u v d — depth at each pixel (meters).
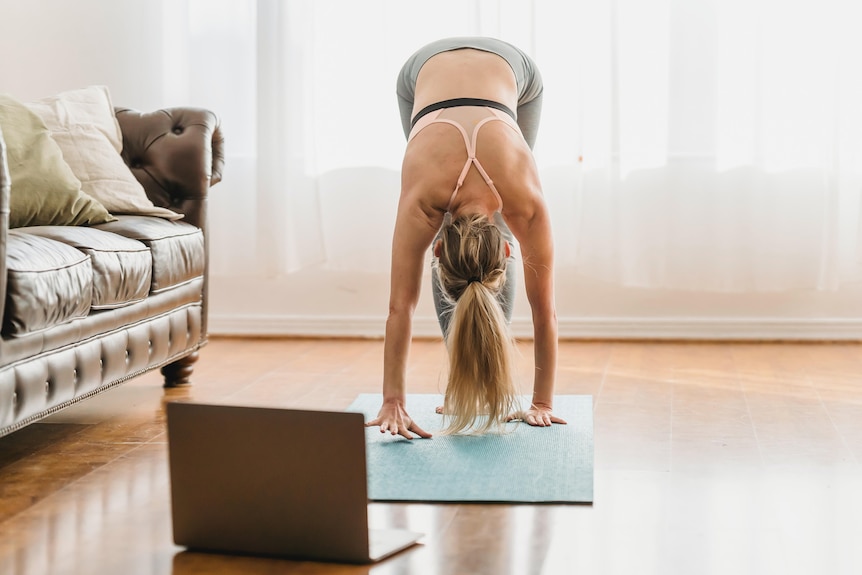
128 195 3.33
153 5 4.56
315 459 1.83
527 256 2.76
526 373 3.75
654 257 4.30
